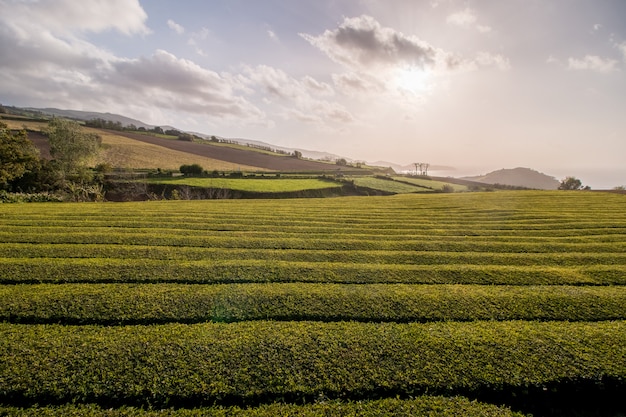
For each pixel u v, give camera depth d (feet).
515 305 30.81
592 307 30.58
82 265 37.70
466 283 37.29
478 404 18.98
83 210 75.46
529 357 22.71
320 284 35.17
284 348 23.07
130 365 20.77
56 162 148.46
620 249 51.47
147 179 164.96
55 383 19.11
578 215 79.20
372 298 31.53
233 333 24.72
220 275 37.09
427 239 57.72
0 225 57.16
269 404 18.70
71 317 26.71
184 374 20.22
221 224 65.57
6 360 20.68
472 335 25.25
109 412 17.49
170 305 29.14
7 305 27.61
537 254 48.44
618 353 23.26
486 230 64.69
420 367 21.61
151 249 46.32
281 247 50.96
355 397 19.39
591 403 20.20
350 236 58.95
